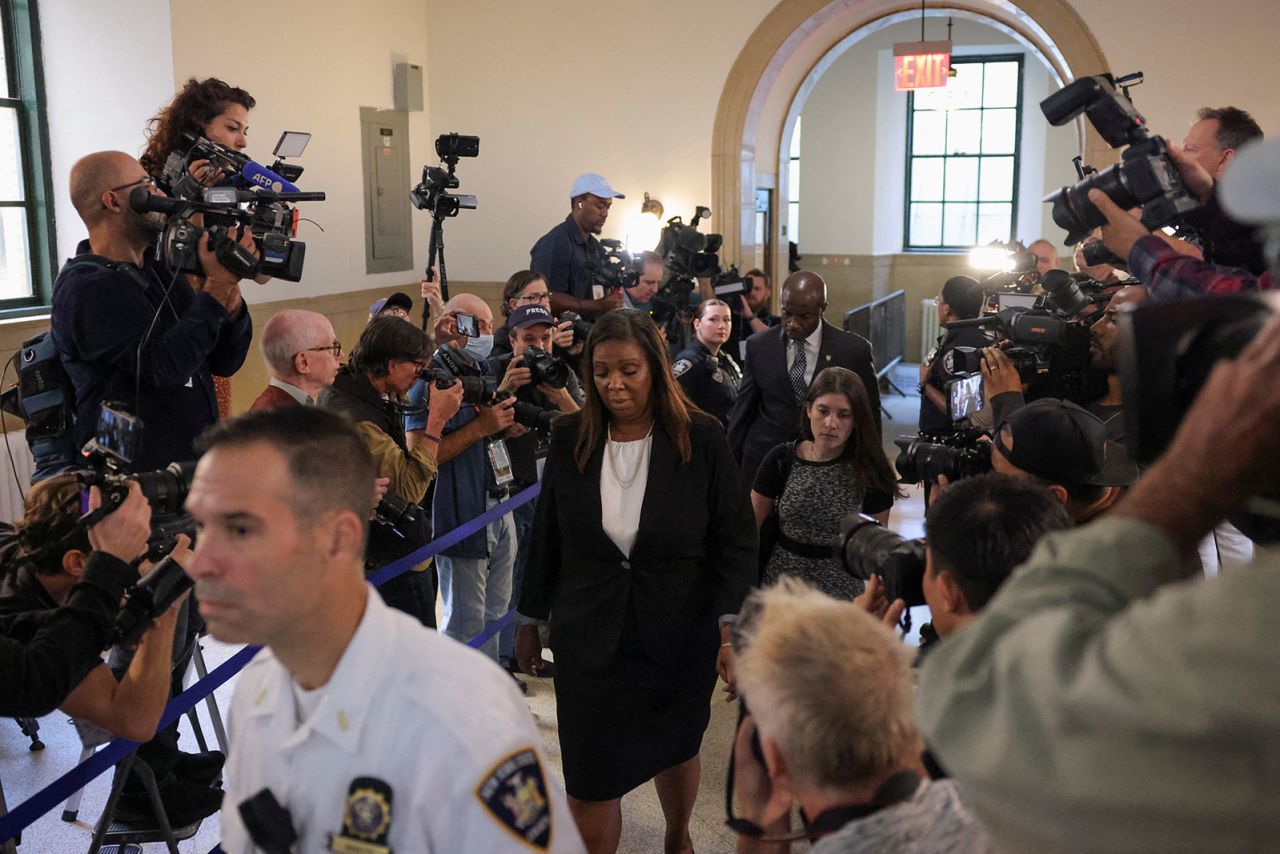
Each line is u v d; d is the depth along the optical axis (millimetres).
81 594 1940
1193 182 2184
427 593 3451
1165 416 861
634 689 2711
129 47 6082
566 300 6297
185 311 3188
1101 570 789
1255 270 2209
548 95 8719
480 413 3719
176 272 2900
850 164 12680
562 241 6465
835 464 3246
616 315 2729
